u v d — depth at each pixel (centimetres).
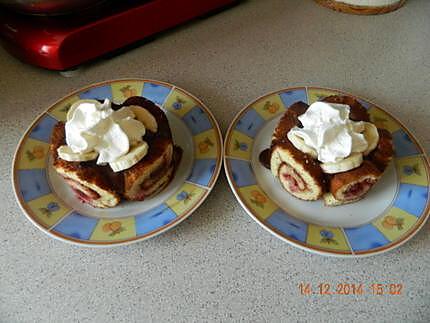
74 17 40
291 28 50
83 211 32
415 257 30
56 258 30
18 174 34
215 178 33
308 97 40
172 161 34
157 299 28
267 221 31
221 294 28
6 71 44
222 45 48
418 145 36
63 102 39
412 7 53
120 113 32
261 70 45
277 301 28
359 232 31
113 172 31
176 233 32
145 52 47
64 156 30
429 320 27
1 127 39
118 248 31
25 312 27
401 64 46
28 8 38
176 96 40
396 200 33
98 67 45
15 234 31
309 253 31
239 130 37
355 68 45
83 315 27
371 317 27
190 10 47
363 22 51
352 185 31
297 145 32
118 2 43
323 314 27
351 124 32
